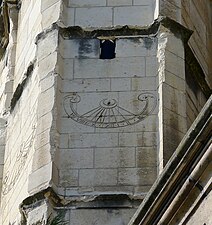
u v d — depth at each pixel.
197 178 21.77
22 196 32.53
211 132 21.80
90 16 34.00
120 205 30.20
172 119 31.78
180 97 32.41
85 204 30.30
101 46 33.34
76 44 33.44
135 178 30.81
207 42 36.88
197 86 34.47
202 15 36.94
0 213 35.50
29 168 32.47
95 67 32.97
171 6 34.09
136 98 32.28
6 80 38.28
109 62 33.00
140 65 32.88
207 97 34.91
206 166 21.70
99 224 30.00
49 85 32.75
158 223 22.34
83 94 32.50
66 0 34.50
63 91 32.62
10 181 35.06
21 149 34.16
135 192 30.53
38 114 32.47
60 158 31.39
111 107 32.16
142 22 33.75
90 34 33.56
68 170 31.16
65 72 33.00
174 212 22.03
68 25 33.88
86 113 32.16
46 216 30.02
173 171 22.22
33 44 35.44
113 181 30.81
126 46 33.25
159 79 32.47
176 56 33.16
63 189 30.75
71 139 31.69
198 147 21.89
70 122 31.98
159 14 33.59
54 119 31.95
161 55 32.88
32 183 31.19
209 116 21.84
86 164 31.23
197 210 21.64
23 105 35.12
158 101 32.12
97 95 32.47
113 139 31.58
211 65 36.62
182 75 32.94
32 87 34.34
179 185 22.03
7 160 36.12
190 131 22.09
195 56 34.94
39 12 35.44
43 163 31.33
